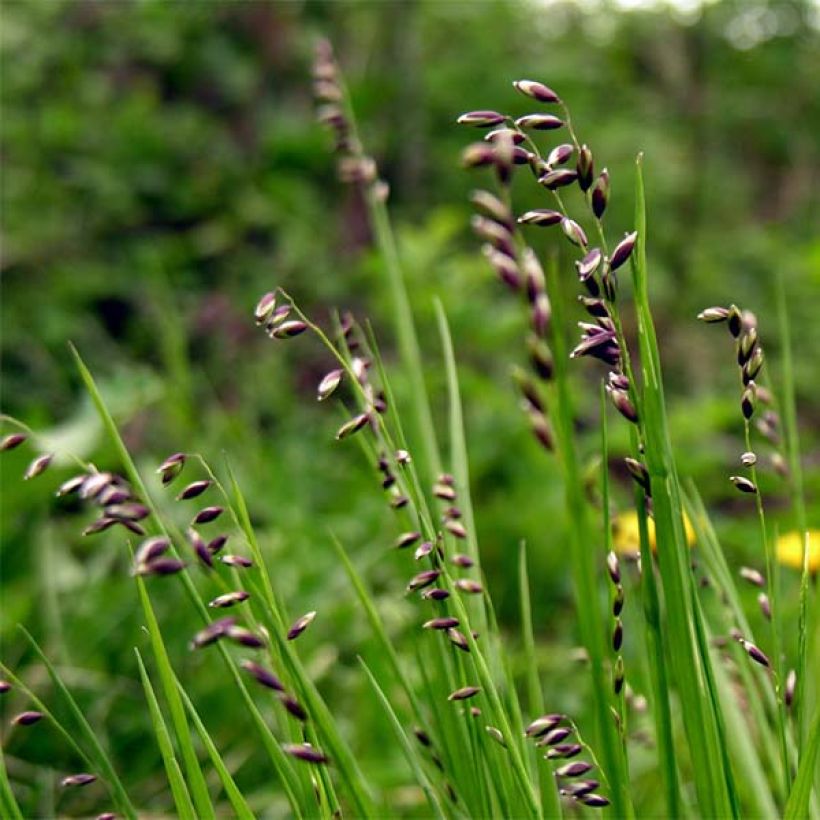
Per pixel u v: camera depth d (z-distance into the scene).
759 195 7.62
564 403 0.72
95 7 4.76
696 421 2.63
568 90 5.70
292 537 2.13
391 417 0.83
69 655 1.75
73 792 1.50
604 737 0.77
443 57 5.76
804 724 0.83
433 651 0.89
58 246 3.98
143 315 3.80
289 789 0.76
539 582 2.33
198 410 3.08
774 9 7.70
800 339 4.85
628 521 1.21
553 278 0.69
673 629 0.73
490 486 2.73
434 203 4.90
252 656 1.59
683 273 5.16
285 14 4.98
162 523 0.66
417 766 0.78
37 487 1.99
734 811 0.75
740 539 1.97
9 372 3.42
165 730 0.73
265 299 0.70
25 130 4.28
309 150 4.57
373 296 3.58
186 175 4.45
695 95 6.37
